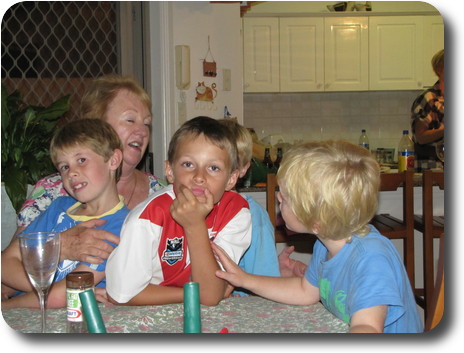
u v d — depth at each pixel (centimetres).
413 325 107
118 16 345
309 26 452
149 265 115
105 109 160
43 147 263
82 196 132
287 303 115
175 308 102
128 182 169
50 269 90
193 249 112
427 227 274
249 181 289
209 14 317
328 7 459
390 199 309
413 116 405
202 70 317
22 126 255
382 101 495
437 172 272
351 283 99
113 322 94
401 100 493
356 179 100
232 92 331
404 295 102
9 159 245
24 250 89
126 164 162
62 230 136
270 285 115
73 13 351
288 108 487
